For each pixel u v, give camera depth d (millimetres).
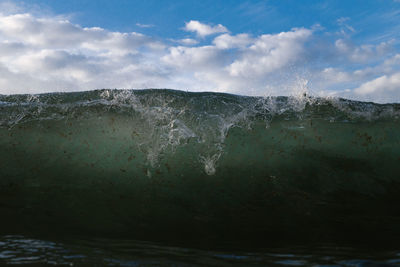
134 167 2818
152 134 3193
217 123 3352
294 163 2908
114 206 2256
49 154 2895
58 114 3445
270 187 2613
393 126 3381
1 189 2410
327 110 3633
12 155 2848
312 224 2041
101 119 3363
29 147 2959
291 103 3744
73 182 2564
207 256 1533
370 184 2689
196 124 3330
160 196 2453
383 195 2545
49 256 1470
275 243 1729
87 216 2074
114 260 1452
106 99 3711
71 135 3137
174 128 3271
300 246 1680
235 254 1561
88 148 2996
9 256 1450
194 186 2613
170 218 2119
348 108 3682
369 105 3793
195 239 1786
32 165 2748
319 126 3367
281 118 3480
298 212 2248
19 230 1801
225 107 3615
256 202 2412
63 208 2172
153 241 1733
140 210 2219
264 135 3229
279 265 1415
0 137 3066
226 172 2799
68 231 1827
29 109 3527
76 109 3520
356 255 1535
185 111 3510
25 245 1593
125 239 1754
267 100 3797
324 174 2785
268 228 1979
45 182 2539
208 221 2088
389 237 1804
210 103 3689
